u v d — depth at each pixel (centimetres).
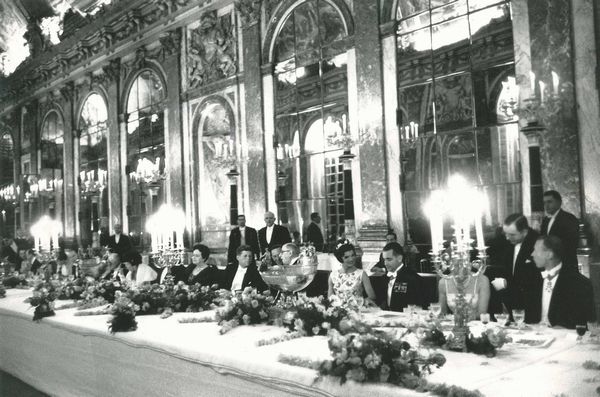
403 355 263
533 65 830
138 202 1747
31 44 2306
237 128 1382
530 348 321
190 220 1519
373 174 1071
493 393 238
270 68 1294
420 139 1006
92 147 2017
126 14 1722
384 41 1062
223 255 1410
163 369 387
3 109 2516
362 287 577
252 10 1332
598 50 770
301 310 388
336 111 1159
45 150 2297
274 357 319
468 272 324
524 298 486
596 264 729
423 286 585
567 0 794
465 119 941
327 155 1177
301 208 1224
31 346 583
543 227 681
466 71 940
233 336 388
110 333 436
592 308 419
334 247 1148
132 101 1784
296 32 1243
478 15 923
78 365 491
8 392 571
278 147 1278
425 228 998
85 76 2022
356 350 266
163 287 546
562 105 798
